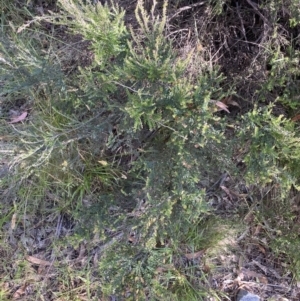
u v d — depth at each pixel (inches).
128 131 57.7
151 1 64.2
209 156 63.4
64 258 70.3
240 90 65.1
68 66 68.5
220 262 70.8
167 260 68.7
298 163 58.0
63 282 69.6
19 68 60.9
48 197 70.4
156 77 52.6
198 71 62.4
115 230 64.9
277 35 59.9
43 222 71.2
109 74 53.8
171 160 60.0
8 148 64.8
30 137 64.8
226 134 64.0
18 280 69.7
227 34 64.5
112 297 68.4
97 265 69.4
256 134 51.8
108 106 57.6
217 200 70.7
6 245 70.7
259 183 66.1
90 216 63.0
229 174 65.5
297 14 57.5
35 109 70.1
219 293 69.7
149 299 67.3
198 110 54.2
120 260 60.8
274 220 68.9
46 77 59.5
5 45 67.7
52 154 64.5
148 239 57.3
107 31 50.2
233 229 68.7
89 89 56.9
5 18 72.9
